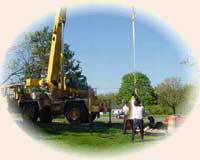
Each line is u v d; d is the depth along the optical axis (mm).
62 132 14086
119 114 26422
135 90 18266
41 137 12281
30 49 29031
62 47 17797
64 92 17797
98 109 17047
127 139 12812
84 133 14078
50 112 18250
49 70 17734
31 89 18953
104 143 11844
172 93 43906
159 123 15898
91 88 17594
